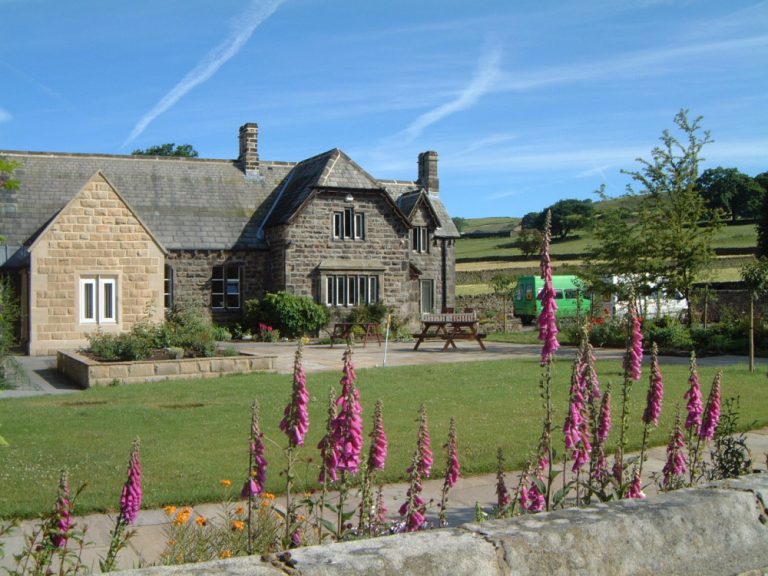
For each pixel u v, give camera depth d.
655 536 3.48
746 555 3.69
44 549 4.27
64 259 24.50
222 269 33.62
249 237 34.09
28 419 11.59
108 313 25.12
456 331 25.77
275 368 18.42
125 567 5.57
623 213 25.86
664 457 9.07
